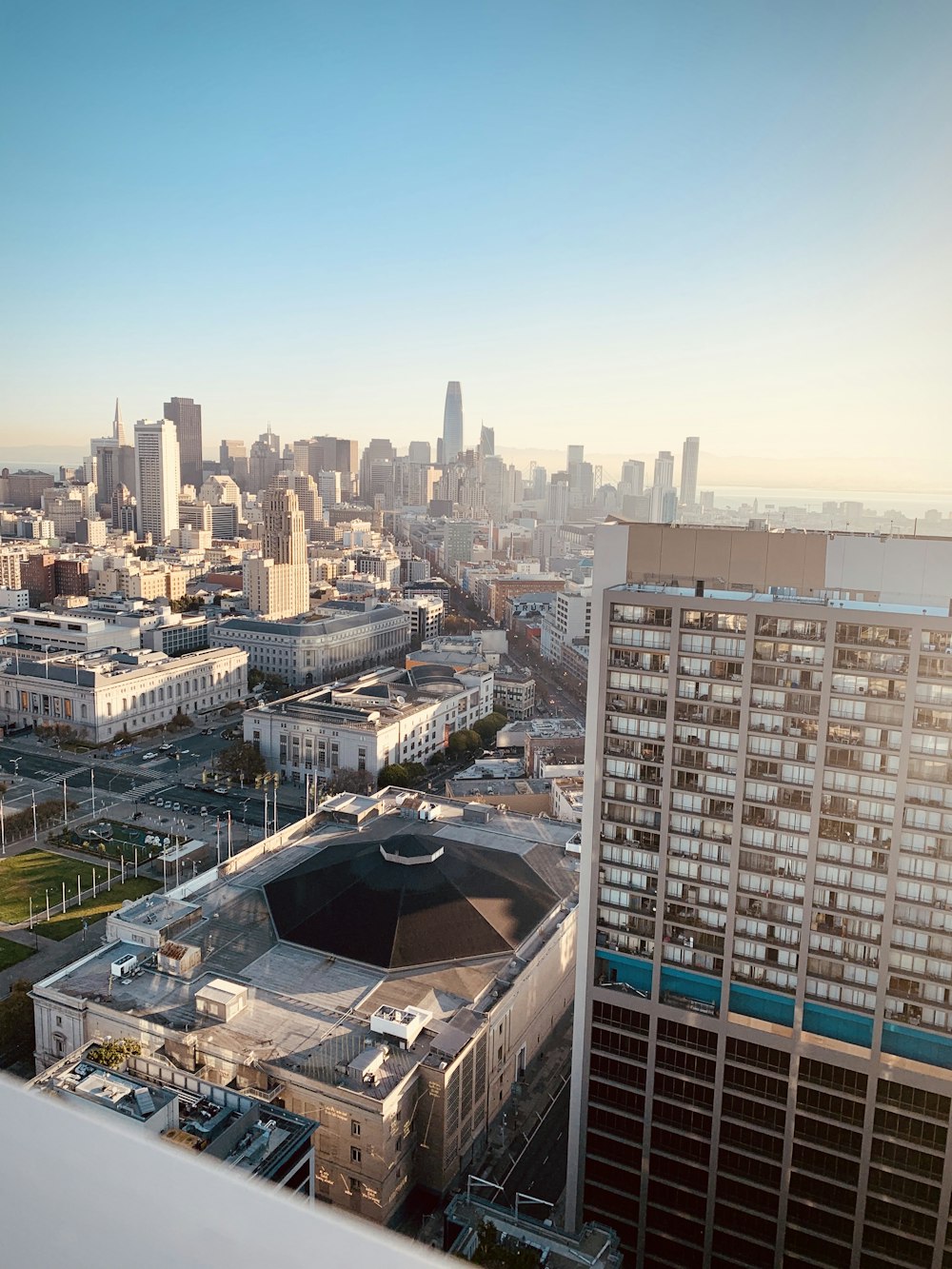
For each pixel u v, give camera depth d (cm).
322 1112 12506
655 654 10925
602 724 11275
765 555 10725
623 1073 11619
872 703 9888
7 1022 15375
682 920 11081
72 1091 10756
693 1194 11431
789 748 10319
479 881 17338
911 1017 10100
